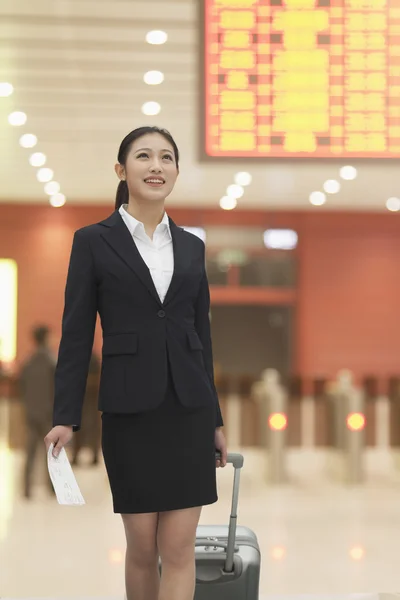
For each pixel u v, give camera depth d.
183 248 2.81
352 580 5.04
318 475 9.64
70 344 2.67
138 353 2.64
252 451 11.30
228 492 8.48
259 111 4.82
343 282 20.69
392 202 19.08
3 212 19.58
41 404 8.03
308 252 20.52
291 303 20.73
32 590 4.79
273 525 6.85
